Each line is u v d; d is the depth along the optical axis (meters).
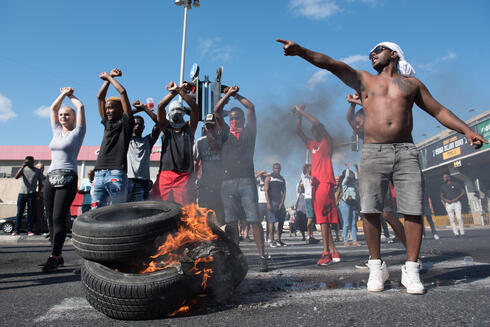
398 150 2.52
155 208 2.55
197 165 4.51
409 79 2.64
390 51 2.69
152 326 1.77
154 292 1.85
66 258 5.07
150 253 2.18
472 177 23.50
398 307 1.96
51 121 4.05
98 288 1.92
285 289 2.57
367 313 1.86
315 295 2.33
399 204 2.53
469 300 2.05
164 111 3.78
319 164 4.19
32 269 3.97
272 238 7.51
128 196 4.31
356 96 3.88
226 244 2.47
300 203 9.83
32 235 8.98
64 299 2.40
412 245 2.44
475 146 2.37
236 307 2.07
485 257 4.14
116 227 2.12
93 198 3.65
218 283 2.20
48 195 3.93
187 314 1.97
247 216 3.64
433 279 2.82
